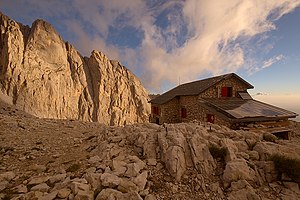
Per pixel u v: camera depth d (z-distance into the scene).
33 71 79.81
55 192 6.43
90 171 8.30
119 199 6.31
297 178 7.88
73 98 91.38
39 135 15.13
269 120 20.92
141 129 12.86
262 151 9.61
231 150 9.38
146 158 9.65
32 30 91.38
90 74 101.94
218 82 26.72
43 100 78.88
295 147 10.16
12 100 71.62
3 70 75.06
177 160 8.62
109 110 97.38
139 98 105.75
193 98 27.00
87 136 14.98
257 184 7.96
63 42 99.38
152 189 7.51
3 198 6.56
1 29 80.38
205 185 7.89
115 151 10.12
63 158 10.27
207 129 12.62
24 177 8.23
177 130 11.25
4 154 10.84
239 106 23.23
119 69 109.94
